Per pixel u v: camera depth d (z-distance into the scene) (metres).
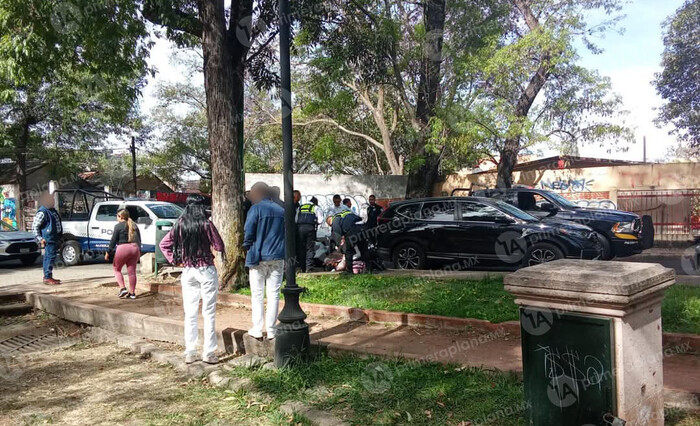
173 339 7.01
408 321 7.07
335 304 7.94
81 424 4.59
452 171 23.89
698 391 4.26
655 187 17.20
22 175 27.06
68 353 6.89
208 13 9.16
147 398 5.16
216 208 9.34
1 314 9.19
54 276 13.23
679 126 17.84
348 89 19.86
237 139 9.45
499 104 16.05
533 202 13.06
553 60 14.96
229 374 5.53
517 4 16.30
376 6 15.01
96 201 16.38
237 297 8.70
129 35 11.01
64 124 24.78
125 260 9.36
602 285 3.03
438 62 15.83
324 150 21.86
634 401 3.17
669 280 3.36
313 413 4.46
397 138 25.31
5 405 5.08
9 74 11.11
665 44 17.52
